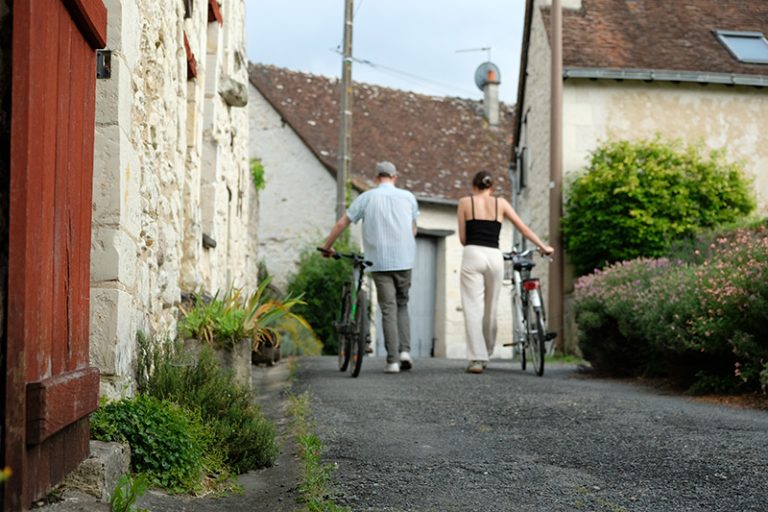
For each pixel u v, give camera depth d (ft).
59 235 10.37
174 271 20.01
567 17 56.24
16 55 8.96
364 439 17.52
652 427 18.99
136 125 15.55
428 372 30.42
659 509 12.66
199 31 26.07
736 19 58.54
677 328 25.85
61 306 10.47
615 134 52.70
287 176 74.43
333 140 75.00
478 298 30.71
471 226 30.96
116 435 12.77
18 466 8.84
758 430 18.49
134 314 15.26
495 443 17.42
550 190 48.39
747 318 23.91
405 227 30.09
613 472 14.92
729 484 13.94
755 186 53.57
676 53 54.44
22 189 8.95
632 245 47.47
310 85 80.07
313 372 30.48
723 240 29.53
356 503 12.77
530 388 25.95
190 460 13.56
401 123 81.30
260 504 13.00
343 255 30.19
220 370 17.34
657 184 47.14
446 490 13.66
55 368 10.17
